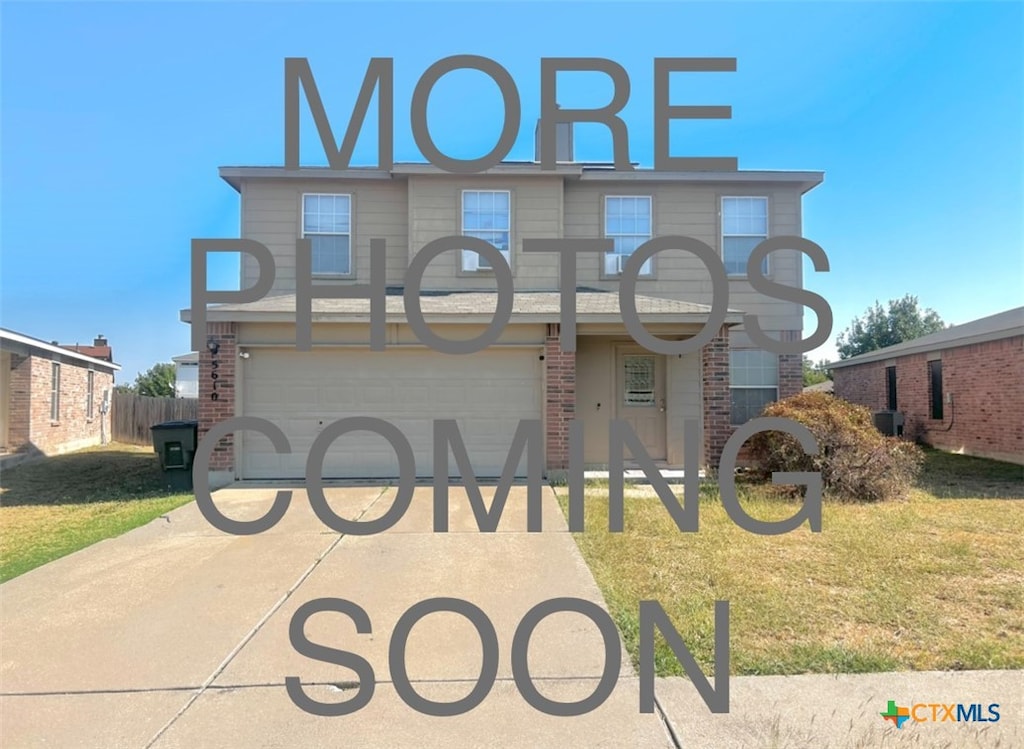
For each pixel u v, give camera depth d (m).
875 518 6.63
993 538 5.81
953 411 13.27
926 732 2.78
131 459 13.35
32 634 3.84
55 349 14.24
